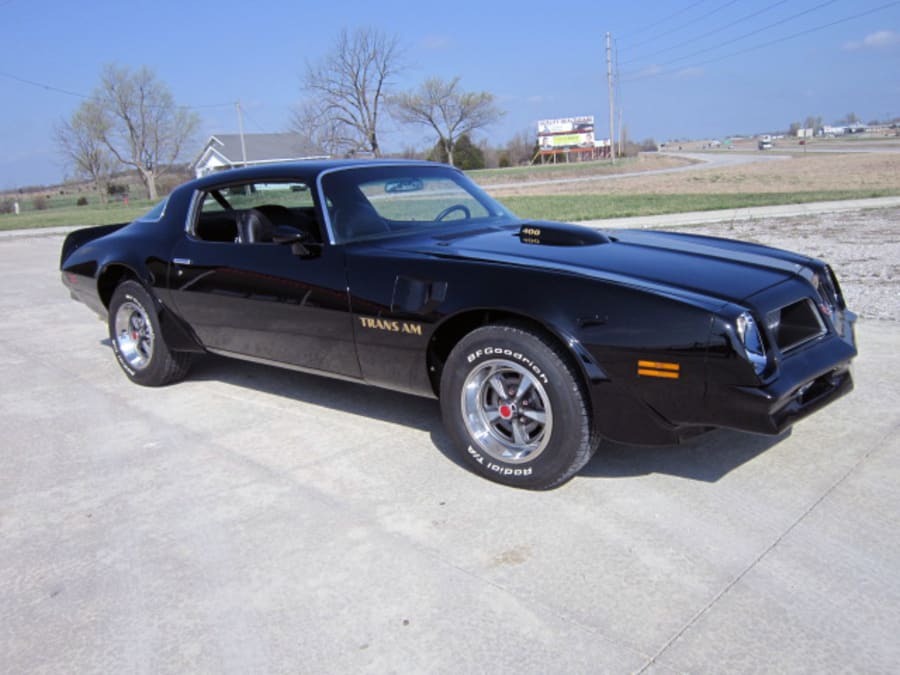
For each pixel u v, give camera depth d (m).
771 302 2.91
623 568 2.59
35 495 3.42
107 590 2.63
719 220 14.25
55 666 2.24
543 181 52.44
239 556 2.80
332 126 70.81
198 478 3.52
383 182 4.10
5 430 4.29
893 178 30.27
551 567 2.62
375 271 3.52
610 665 2.11
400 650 2.22
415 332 3.38
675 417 2.84
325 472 3.52
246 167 4.43
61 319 7.64
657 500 3.07
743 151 116.75
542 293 2.99
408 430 4.00
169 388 4.98
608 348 2.86
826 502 2.99
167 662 2.23
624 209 18.28
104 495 3.38
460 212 4.23
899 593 2.38
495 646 2.22
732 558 2.62
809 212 14.97
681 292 2.87
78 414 4.53
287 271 3.87
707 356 2.72
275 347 4.11
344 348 3.73
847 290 6.96
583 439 3.03
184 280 4.46
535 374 3.03
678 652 2.15
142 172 74.62
